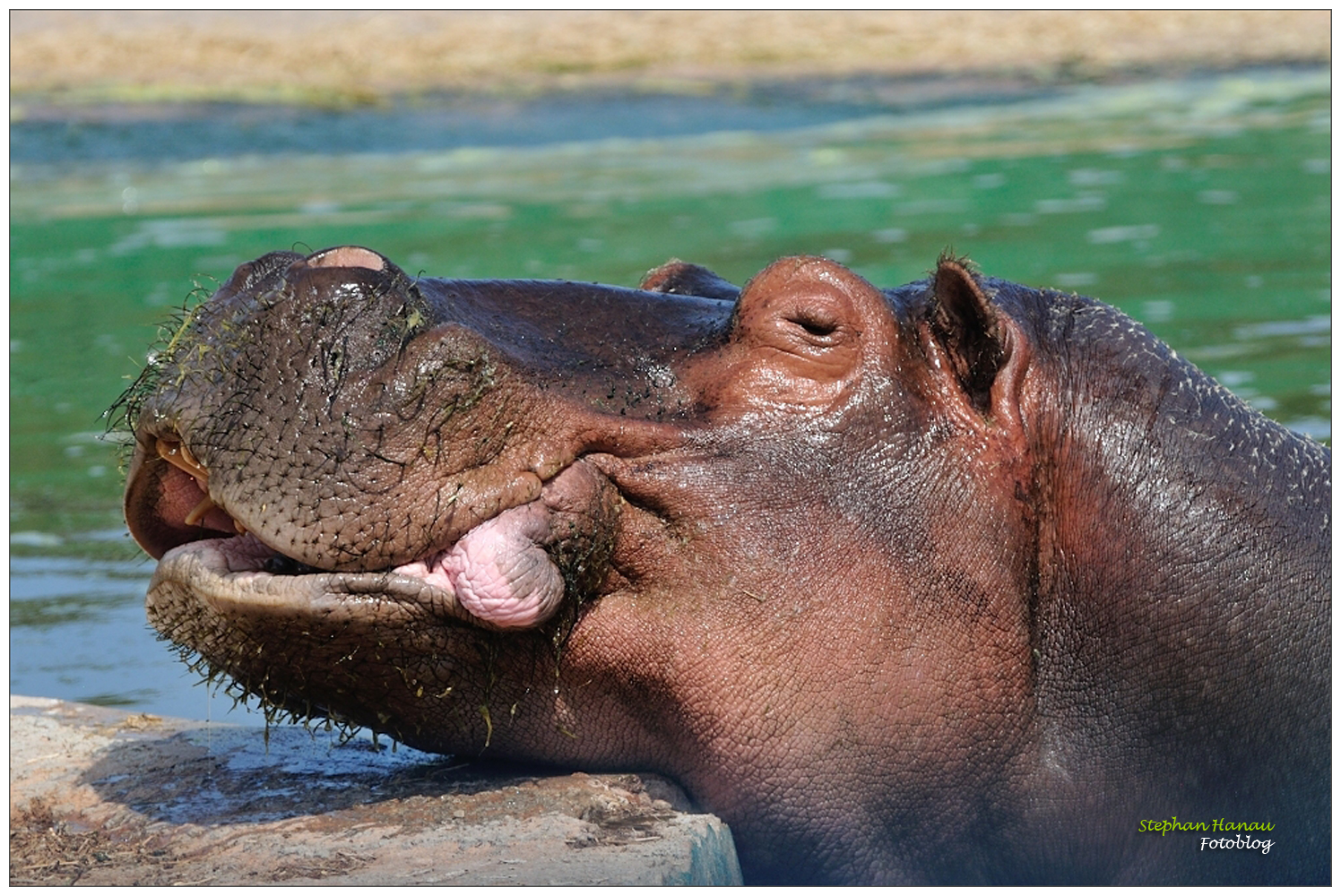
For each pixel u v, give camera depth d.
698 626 7.61
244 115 36.00
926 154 33.03
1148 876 8.17
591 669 7.65
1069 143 33.56
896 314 8.05
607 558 7.58
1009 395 7.97
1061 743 8.03
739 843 7.98
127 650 12.12
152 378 7.40
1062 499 8.02
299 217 27.44
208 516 7.54
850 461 7.77
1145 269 22.36
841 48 43.75
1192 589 7.93
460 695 7.64
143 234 26.47
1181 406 8.19
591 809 7.64
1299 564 8.11
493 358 7.32
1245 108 37.16
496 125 36.22
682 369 7.87
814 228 25.77
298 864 7.28
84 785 8.66
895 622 7.71
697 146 34.62
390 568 7.16
